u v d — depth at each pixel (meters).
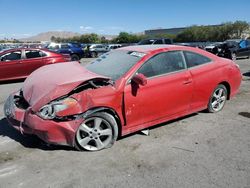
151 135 4.89
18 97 4.70
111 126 4.36
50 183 3.51
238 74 6.30
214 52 20.64
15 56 11.27
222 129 5.19
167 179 3.59
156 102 4.78
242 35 61.38
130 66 4.65
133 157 4.13
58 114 3.96
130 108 4.49
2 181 3.54
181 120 5.60
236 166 3.89
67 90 4.08
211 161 4.03
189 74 5.23
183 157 4.14
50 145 4.32
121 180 3.57
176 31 84.06
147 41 20.31
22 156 4.16
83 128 4.16
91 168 3.84
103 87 4.28
